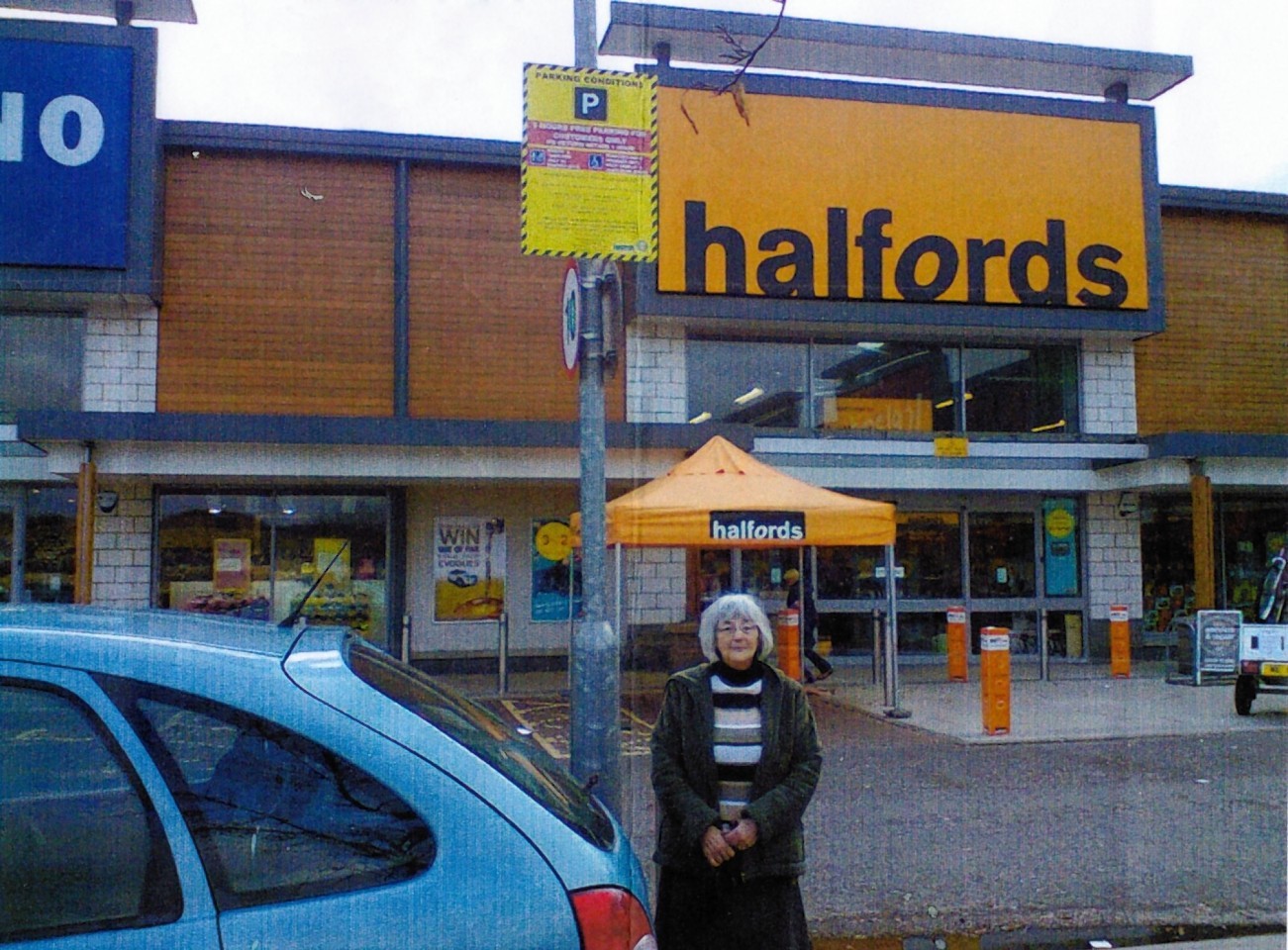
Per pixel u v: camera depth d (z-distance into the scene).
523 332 14.11
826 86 14.20
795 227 14.05
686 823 3.54
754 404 14.73
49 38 12.63
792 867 3.62
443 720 2.49
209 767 2.16
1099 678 14.03
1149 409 15.97
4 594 13.14
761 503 9.45
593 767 4.53
